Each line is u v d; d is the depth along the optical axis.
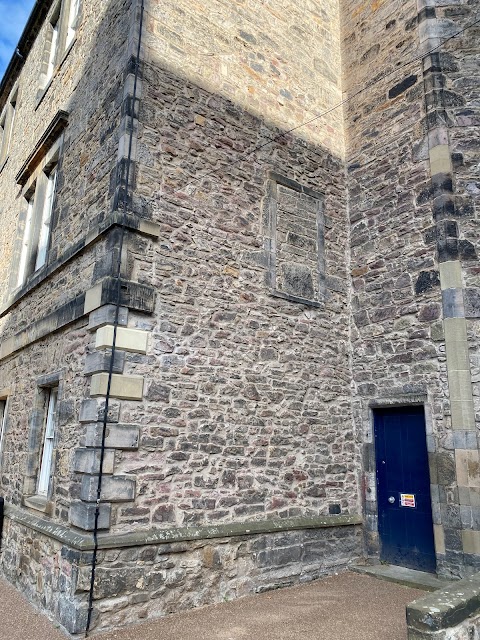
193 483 5.01
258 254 6.14
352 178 7.38
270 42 7.05
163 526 4.73
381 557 6.11
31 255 7.54
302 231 6.72
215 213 5.83
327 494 6.14
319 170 7.16
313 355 6.42
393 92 7.00
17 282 8.50
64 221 6.41
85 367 4.95
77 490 4.61
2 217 10.25
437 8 6.70
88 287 5.28
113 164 5.37
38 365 6.39
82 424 4.82
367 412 6.49
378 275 6.70
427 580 5.33
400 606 4.71
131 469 4.64
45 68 9.20
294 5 7.55
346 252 7.18
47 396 6.32
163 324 5.12
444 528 5.37
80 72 6.99
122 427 4.64
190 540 4.81
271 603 4.87
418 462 5.91
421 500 5.82
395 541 6.00
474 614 3.39
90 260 5.39
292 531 5.63
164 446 4.89
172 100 5.75
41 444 6.19
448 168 6.07
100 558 4.28
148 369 4.93
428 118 6.38
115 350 4.75
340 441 6.45
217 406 5.36
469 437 5.31
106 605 4.22
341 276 7.02
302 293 6.50
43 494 5.95
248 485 5.43
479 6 6.43
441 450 5.55
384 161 6.94
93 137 6.06
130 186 5.17
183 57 5.99
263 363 5.88
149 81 5.60
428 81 6.48
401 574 5.62
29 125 9.37
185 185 5.63
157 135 5.52
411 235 6.35
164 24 5.91
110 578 4.29
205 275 5.57
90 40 6.84
